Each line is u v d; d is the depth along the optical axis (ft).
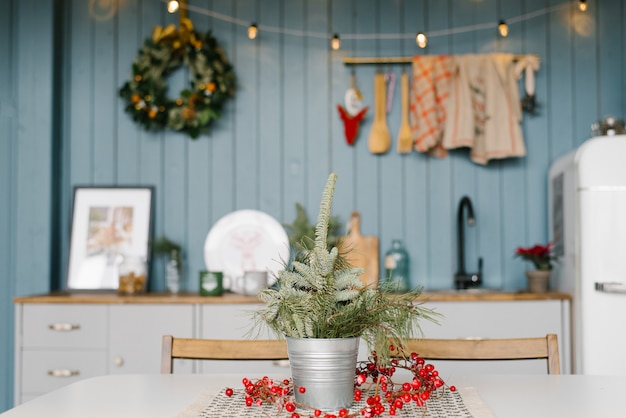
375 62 11.35
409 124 11.34
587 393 4.81
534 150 11.34
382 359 4.14
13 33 11.10
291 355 4.26
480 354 5.84
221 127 11.44
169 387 5.05
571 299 9.68
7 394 11.00
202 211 11.41
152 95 11.06
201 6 11.49
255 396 4.47
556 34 11.39
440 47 11.41
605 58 11.35
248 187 11.41
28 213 11.01
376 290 4.23
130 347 9.84
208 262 11.14
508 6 11.40
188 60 11.17
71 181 11.49
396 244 11.10
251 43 11.48
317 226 4.24
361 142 11.39
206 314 9.82
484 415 4.14
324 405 4.16
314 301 4.09
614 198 9.11
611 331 9.07
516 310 9.73
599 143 9.23
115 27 11.54
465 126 10.71
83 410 4.36
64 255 11.41
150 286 11.29
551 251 10.85
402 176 11.34
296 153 11.41
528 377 5.41
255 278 10.23
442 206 11.30
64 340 9.88
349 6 11.44
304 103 11.43
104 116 11.50
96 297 10.03
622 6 11.37
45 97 11.03
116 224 11.32
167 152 11.46
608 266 9.10
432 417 4.12
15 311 9.97
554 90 11.37
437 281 11.25
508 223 11.30
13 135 11.08
